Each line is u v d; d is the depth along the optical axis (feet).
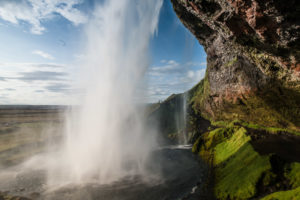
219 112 148.36
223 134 97.40
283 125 86.48
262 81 72.74
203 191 60.59
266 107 86.89
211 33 96.43
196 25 95.04
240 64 88.33
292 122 78.43
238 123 120.57
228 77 105.29
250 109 102.42
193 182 70.59
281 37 36.14
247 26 42.24
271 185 44.09
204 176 73.82
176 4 82.58
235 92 102.53
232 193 49.90
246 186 47.44
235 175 56.65
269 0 29.45
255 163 53.31
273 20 33.32
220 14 45.37
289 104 70.33
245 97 94.84
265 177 45.96
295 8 27.99
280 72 53.67
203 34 103.65
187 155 110.22
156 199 60.75
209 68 141.18
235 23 44.45
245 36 47.44
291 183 41.60
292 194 33.91
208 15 50.34
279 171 46.78
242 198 45.73
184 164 94.48
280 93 67.36
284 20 31.35
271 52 45.75
